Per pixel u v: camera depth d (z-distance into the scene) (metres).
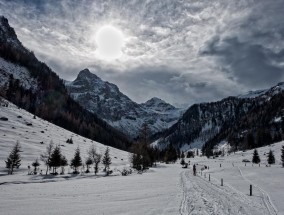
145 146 97.44
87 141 145.00
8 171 63.84
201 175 59.41
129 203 20.55
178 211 17.81
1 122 109.69
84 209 17.86
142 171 74.06
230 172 68.88
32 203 19.56
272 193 33.62
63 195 24.36
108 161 85.94
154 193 26.55
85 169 83.69
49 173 68.62
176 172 69.38
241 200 27.05
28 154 84.31
